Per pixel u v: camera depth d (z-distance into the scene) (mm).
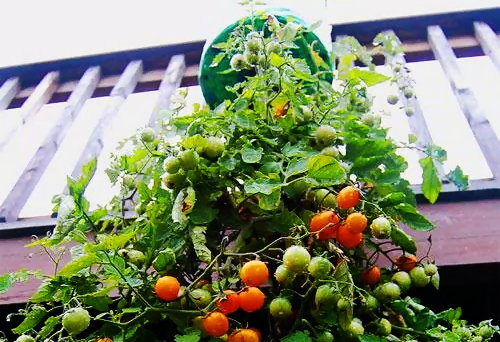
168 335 715
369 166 797
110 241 593
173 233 693
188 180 674
